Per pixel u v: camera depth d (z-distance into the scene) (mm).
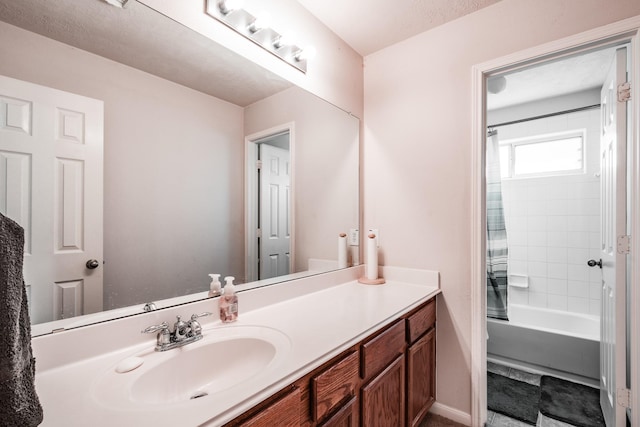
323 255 1780
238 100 1341
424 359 1577
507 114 3080
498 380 2225
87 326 868
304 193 1666
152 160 1061
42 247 811
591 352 2148
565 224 2846
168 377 875
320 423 881
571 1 1392
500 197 2822
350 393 1008
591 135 2723
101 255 930
